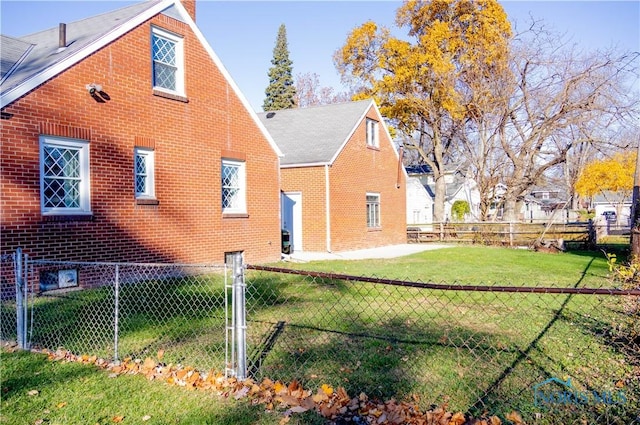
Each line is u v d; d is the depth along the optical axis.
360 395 4.12
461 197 50.66
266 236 14.70
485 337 5.98
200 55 12.38
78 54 9.41
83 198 9.62
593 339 5.91
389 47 30.47
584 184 39.56
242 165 13.86
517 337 6.01
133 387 4.46
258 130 14.38
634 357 5.14
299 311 7.46
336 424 3.70
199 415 3.86
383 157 23.17
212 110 12.70
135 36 10.64
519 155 28.20
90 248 9.62
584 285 10.05
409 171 50.69
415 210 45.12
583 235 21.84
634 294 3.34
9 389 4.40
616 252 18.73
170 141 11.45
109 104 10.04
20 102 8.51
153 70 11.26
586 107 24.94
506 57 26.83
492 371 4.79
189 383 4.51
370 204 21.94
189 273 11.86
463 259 16.11
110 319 7.00
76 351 5.56
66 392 4.34
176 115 11.62
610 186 39.03
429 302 8.16
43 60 9.87
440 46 29.39
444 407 3.94
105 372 4.88
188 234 11.89
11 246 8.38
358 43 32.25
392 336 6.02
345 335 6.07
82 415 3.88
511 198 29.08
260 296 7.97
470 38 28.28
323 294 8.95
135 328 6.50
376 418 3.78
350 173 20.11
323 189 18.58
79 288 9.44
